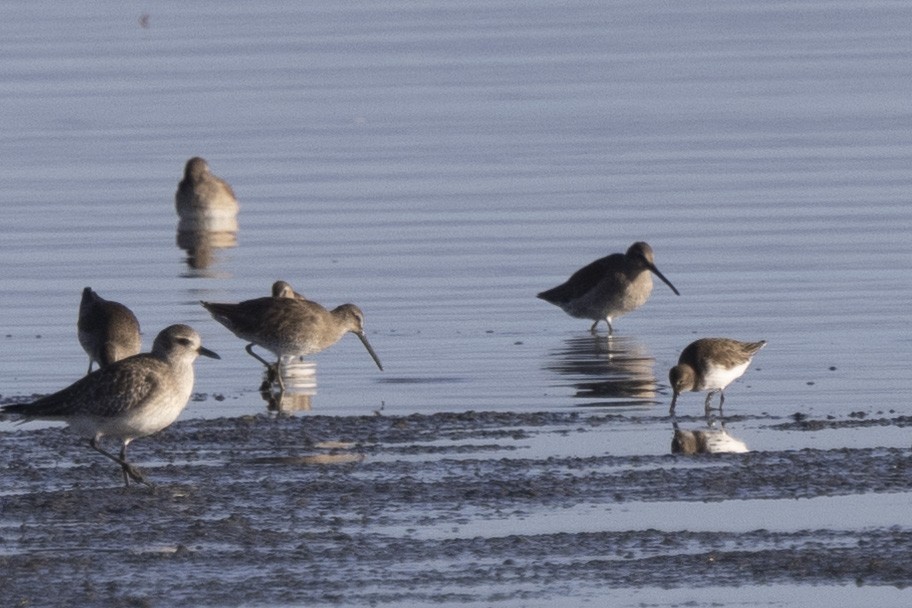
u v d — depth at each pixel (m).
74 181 32.44
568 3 64.94
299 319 17.91
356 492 13.33
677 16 60.09
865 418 15.82
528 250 25.33
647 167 32.41
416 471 13.99
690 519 12.52
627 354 19.19
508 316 21.41
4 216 28.98
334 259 25.09
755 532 12.16
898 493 13.12
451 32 56.66
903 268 23.38
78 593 10.98
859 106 39.44
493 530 12.31
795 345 19.27
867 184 29.94
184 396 13.92
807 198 28.86
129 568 11.52
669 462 14.20
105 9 65.75
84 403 13.48
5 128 38.88
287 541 12.09
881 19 57.78
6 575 11.34
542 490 13.29
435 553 11.79
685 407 16.50
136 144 36.62
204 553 11.83
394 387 17.66
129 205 30.11
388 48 52.72
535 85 44.25
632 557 11.66
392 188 30.95
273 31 58.03
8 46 54.44
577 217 27.77
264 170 33.44
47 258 25.48
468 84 44.72
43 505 13.04
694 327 20.55
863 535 12.05
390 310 21.75
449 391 17.42
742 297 22.02
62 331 20.67
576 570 11.41
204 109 41.50
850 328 20.05
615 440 15.09
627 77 45.47
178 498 13.23
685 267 23.95
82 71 48.50
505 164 33.12
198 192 28.42
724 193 29.55
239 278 23.86
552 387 17.53
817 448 14.62
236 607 10.74
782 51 50.38
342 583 11.19
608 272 20.42
